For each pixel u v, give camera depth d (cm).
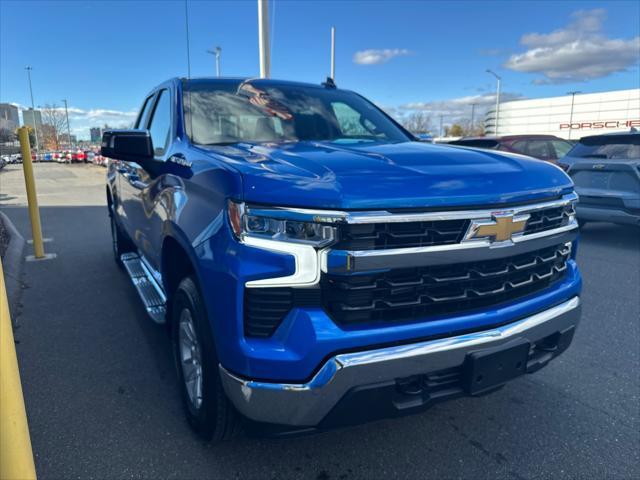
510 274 230
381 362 196
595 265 640
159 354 369
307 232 192
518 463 248
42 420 281
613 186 748
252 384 197
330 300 196
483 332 218
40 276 574
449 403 305
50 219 1032
